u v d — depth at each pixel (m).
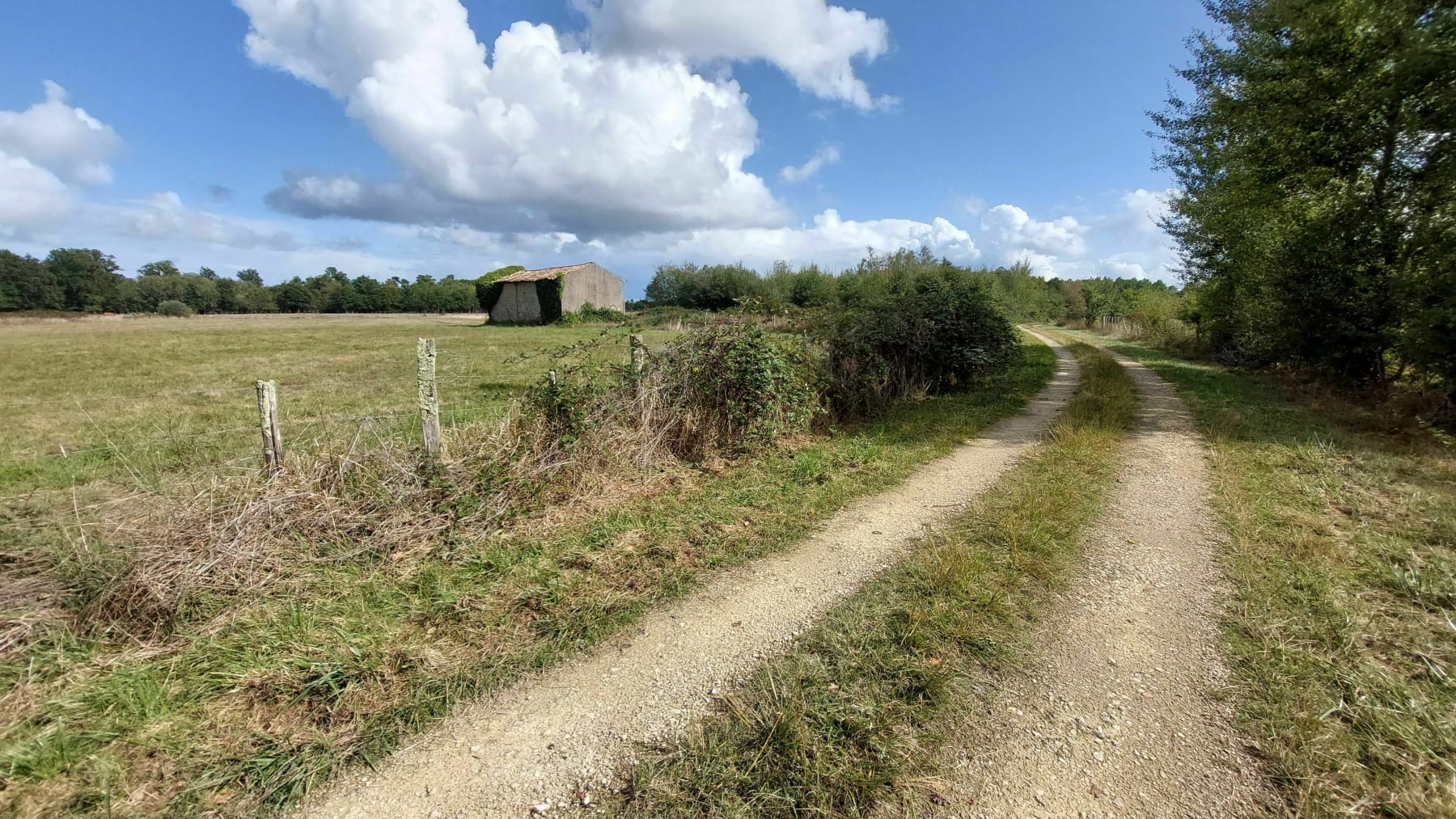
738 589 3.93
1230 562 4.15
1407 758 2.40
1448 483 5.76
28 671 2.88
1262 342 14.25
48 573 3.49
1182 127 16.91
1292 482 5.88
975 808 2.23
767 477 6.27
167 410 9.45
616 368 6.73
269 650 3.13
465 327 39.50
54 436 7.64
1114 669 3.03
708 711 2.77
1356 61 10.41
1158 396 11.62
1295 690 2.81
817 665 3.04
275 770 2.41
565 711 2.79
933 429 8.52
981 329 12.81
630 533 4.76
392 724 2.69
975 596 3.68
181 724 2.63
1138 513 5.17
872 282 35.34
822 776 2.36
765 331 7.82
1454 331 8.27
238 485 4.24
